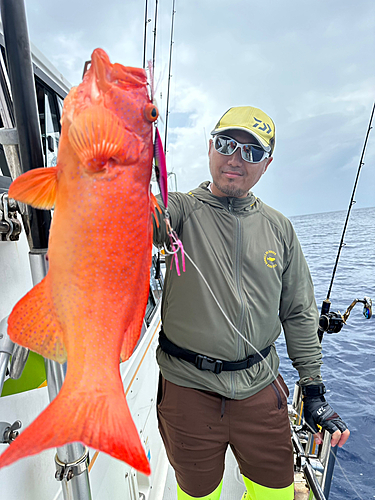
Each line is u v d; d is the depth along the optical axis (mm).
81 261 617
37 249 711
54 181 625
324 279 13875
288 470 1505
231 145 1341
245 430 1406
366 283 12969
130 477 1693
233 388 1362
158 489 2104
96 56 628
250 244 1446
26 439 426
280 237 1566
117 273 640
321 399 1631
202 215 1425
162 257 3371
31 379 902
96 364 602
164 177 720
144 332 2158
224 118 1431
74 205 613
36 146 668
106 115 598
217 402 1377
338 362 6645
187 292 1377
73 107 609
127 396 1607
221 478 1488
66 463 744
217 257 1391
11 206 790
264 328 1450
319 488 1638
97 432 501
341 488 3539
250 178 1396
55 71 1555
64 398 537
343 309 9898
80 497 764
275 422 1464
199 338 1355
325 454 1755
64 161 613
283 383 1619
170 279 1448
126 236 644
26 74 629
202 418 1360
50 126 1546
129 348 701
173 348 1410
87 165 597
